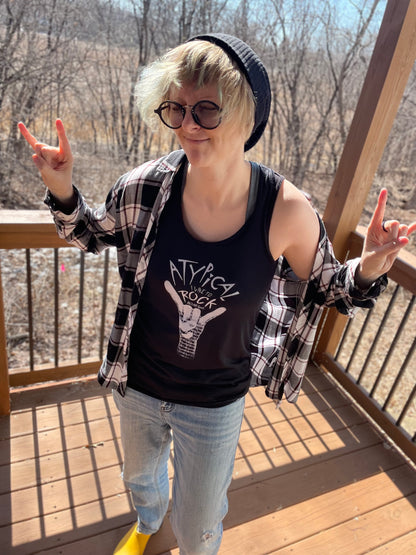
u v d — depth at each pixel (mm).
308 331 1153
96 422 2076
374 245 968
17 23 7074
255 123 881
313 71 8984
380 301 5887
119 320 1094
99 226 1141
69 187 1031
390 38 1818
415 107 8008
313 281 1083
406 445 2068
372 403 2279
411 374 4387
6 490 1728
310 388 2482
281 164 9875
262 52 8805
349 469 2016
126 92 8445
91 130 8445
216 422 1076
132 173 1032
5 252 5316
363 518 1800
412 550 1700
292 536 1696
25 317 4543
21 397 2150
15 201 7094
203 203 929
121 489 1791
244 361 1102
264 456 2031
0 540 1564
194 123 808
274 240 956
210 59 774
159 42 8297
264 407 2312
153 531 1519
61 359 4086
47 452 1901
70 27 7527
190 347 1013
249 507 1787
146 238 975
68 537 1599
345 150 2133
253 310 990
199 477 1099
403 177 8609
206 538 1169
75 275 5211
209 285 934
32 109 7734
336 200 2215
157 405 1109
